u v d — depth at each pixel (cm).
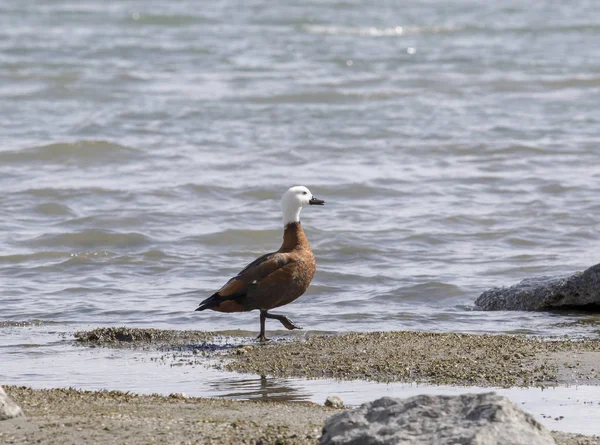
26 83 3691
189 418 811
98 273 1619
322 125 3047
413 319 1359
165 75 3934
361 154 2658
